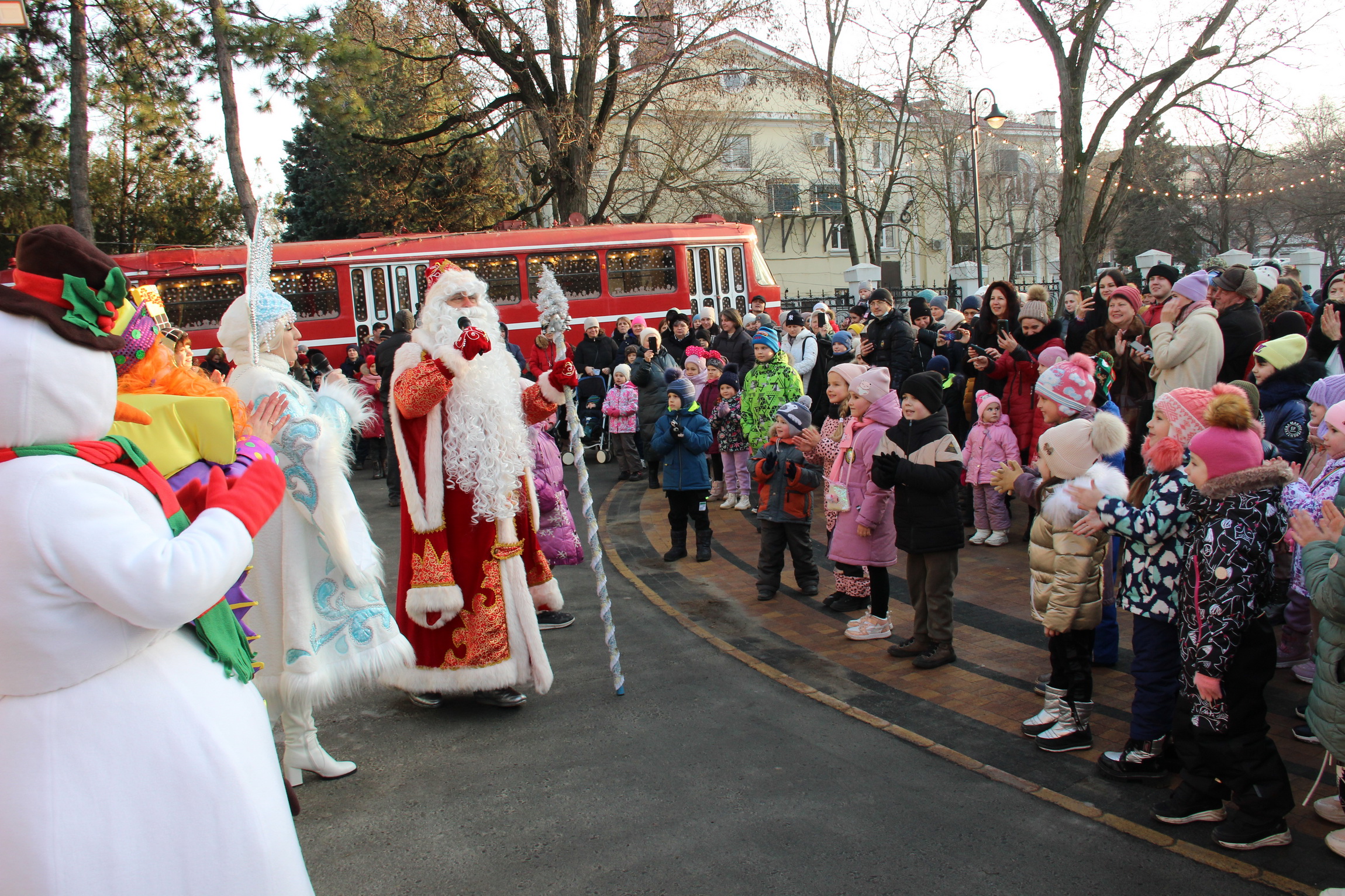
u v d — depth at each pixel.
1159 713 3.51
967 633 5.36
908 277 37.56
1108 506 3.46
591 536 4.68
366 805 3.63
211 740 1.82
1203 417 3.36
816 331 10.42
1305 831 3.21
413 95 23.23
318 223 30.86
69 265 1.76
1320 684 3.02
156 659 1.82
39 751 1.67
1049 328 7.64
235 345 3.70
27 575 1.65
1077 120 19.02
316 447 3.57
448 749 4.14
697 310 18.14
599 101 24.36
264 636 3.62
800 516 6.11
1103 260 39.34
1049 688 3.98
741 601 6.27
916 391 4.74
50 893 1.65
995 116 18.80
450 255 16.80
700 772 3.81
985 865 3.07
